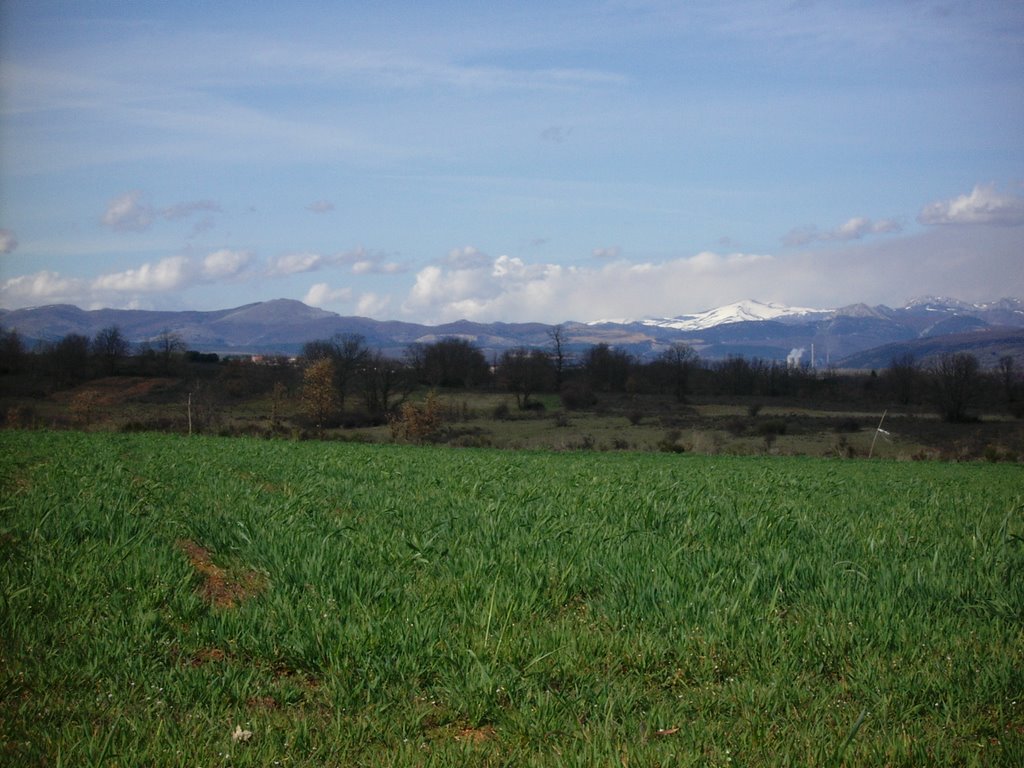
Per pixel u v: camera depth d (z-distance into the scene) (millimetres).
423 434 57656
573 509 13406
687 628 7086
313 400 66125
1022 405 83000
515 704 5840
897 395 100688
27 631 6664
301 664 6449
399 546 9906
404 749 5180
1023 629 7395
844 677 6363
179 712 5625
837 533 11422
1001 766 5066
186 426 54656
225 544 9977
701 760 5035
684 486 18359
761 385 111250
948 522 13508
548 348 112438
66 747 5035
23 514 11000
